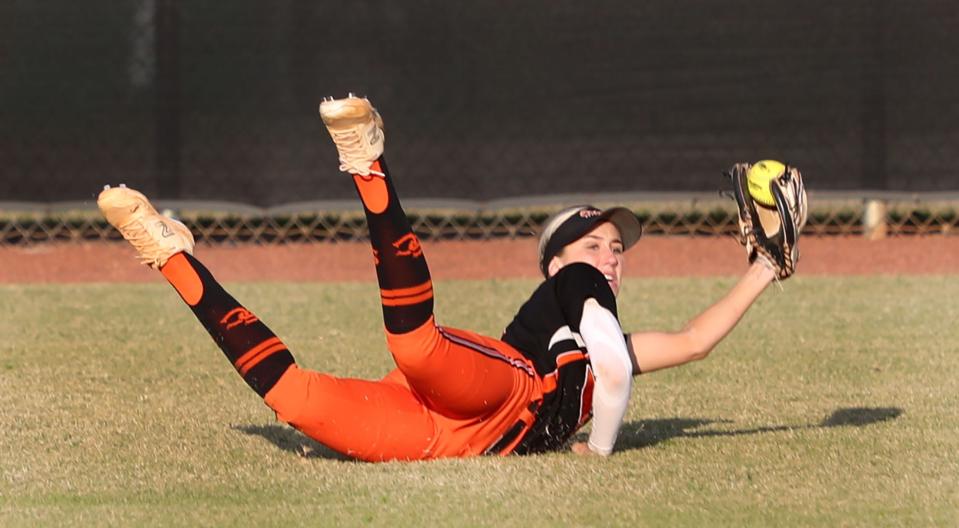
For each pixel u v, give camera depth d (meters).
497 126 33.06
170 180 33.16
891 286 27.53
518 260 31.58
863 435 14.63
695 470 12.84
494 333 22.66
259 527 11.01
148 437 14.66
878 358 20.14
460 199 33.16
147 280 29.89
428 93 33.06
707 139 32.81
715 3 32.62
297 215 35.19
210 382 18.34
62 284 29.03
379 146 12.23
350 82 33.03
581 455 13.43
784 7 32.56
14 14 33.00
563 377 13.20
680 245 33.38
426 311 12.33
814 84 32.66
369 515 11.30
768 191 13.18
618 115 32.91
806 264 30.86
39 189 33.28
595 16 32.75
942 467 13.05
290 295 27.11
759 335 22.17
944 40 32.47
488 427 13.16
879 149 32.69
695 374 18.92
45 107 33.16
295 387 12.62
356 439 12.84
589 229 14.12
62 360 20.11
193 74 33.06
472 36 32.94
